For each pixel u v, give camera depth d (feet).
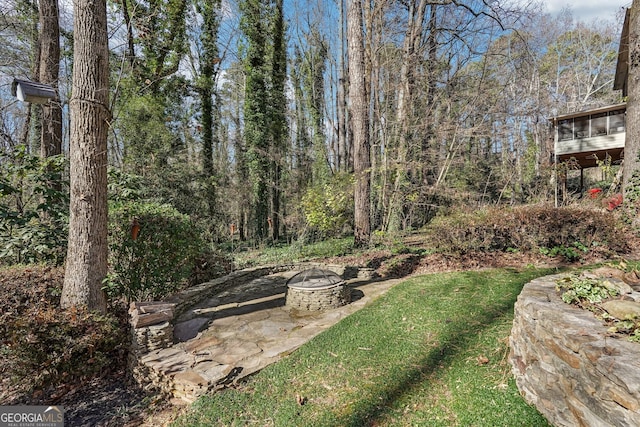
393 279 19.40
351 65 27.86
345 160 54.29
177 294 16.40
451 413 7.17
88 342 10.95
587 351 5.28
